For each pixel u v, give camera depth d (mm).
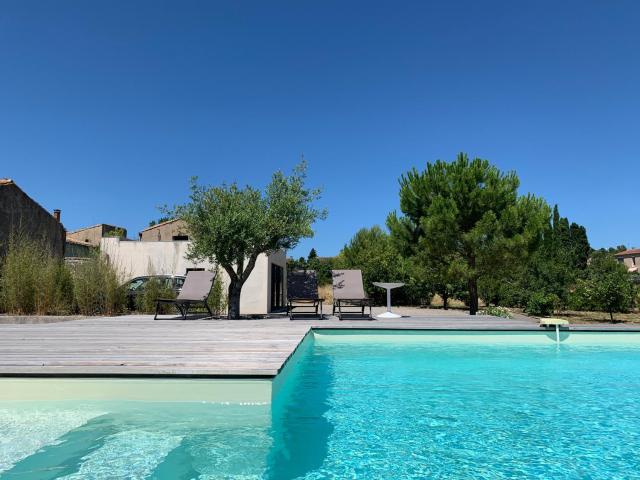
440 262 14680
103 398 3947
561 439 3434
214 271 13734
